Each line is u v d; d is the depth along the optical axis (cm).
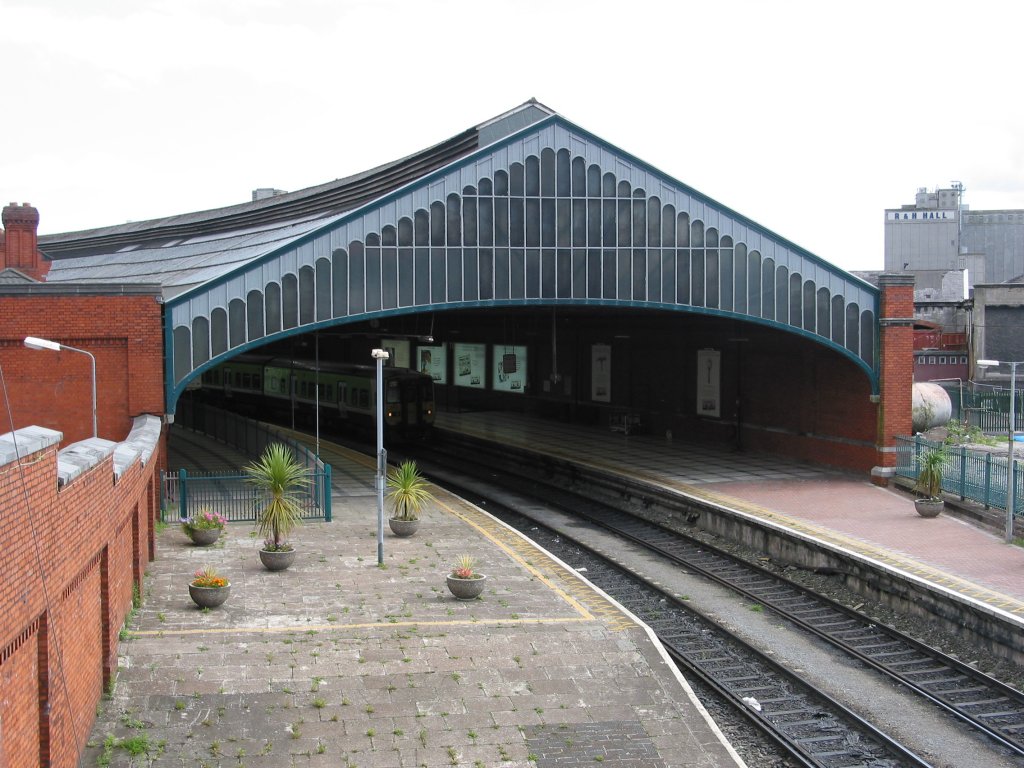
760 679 1383
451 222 2402
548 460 3216
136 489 1396
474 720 1115
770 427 3153
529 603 1519
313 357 5247
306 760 1015
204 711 1100
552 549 2214
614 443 3534
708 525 2364
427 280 2388
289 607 1473
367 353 5134
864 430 2723
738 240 2578
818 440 2922
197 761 999
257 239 3050
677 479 2728
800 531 2042
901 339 2641
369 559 1794
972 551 1870
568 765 1032
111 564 1130
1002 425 3594
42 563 792
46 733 819
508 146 2433
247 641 1309
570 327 4178
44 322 2097
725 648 1514
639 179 2516
